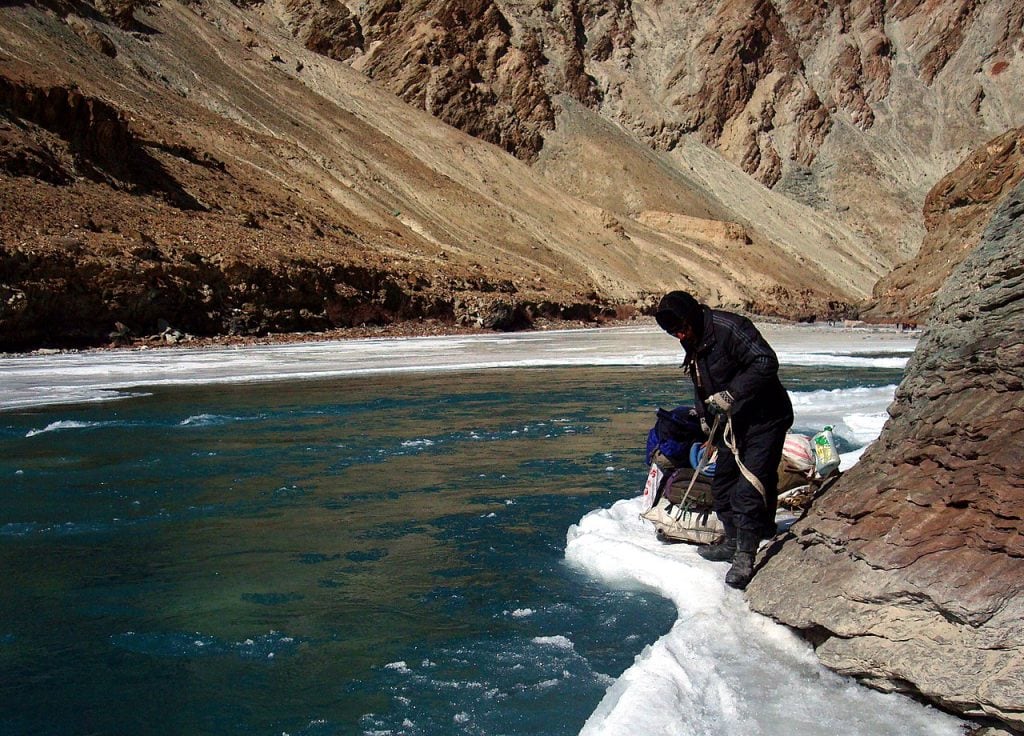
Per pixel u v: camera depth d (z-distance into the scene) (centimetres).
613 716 322
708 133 14838
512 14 14325
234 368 2047
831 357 2498
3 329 2494
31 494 726
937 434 413
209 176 4659
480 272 5503
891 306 5638
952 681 324
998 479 364
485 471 822
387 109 9944
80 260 2722
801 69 16338
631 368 2131
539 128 12775
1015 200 466
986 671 318
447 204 7894
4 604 466
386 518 648
